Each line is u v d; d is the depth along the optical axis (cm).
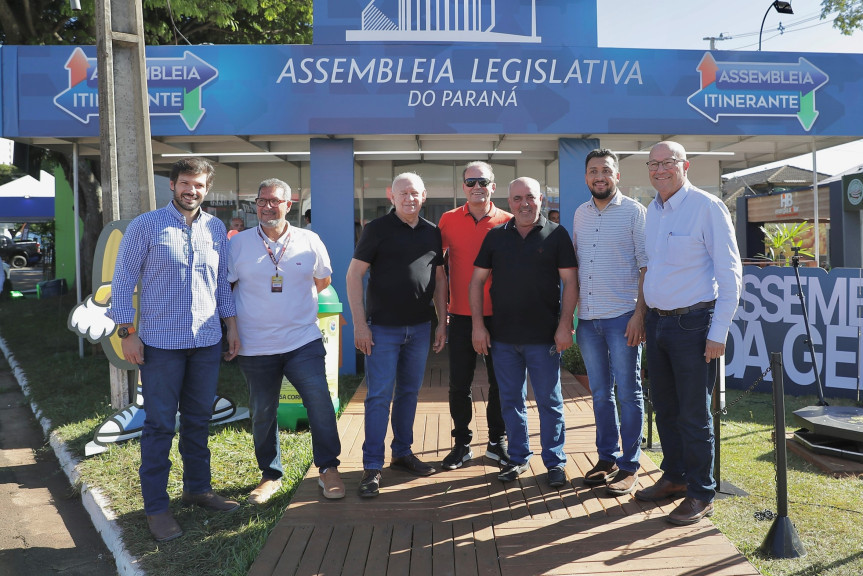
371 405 419
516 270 405
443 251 459
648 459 462
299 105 747
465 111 752
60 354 956
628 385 401
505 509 384
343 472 450
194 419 400
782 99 784
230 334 405
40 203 1814
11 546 402
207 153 948
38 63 742
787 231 1251
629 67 761
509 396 423
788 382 695
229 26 1410
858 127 798
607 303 401
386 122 749
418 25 746
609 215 399
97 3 567
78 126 748
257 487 427
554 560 322
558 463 416
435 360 886
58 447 561
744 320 715
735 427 581
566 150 806
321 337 422
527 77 753
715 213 347
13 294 1722
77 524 436
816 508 397
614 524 361
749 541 355
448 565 321
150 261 370
